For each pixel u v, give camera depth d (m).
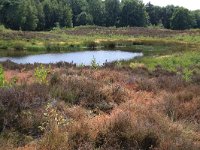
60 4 132.88
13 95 8.10
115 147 6.19
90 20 147.25
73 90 10.05
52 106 8.34
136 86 12.62
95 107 9.42
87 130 6.60
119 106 9.36
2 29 82.19
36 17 113.25
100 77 14.45
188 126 7.91
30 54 49.06
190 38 77.38
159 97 10.79
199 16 177.62
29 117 7.38
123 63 32.94
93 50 57.34
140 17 159.25
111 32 94.06
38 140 6.63
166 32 96.62
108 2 156.88
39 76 12.49
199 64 27.89
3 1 106.19
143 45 67.94
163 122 7.63
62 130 6.63
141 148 6.40
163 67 26.97
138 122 7.17
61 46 61.00
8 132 6.84
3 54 47.91
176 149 6.10
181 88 12.42
